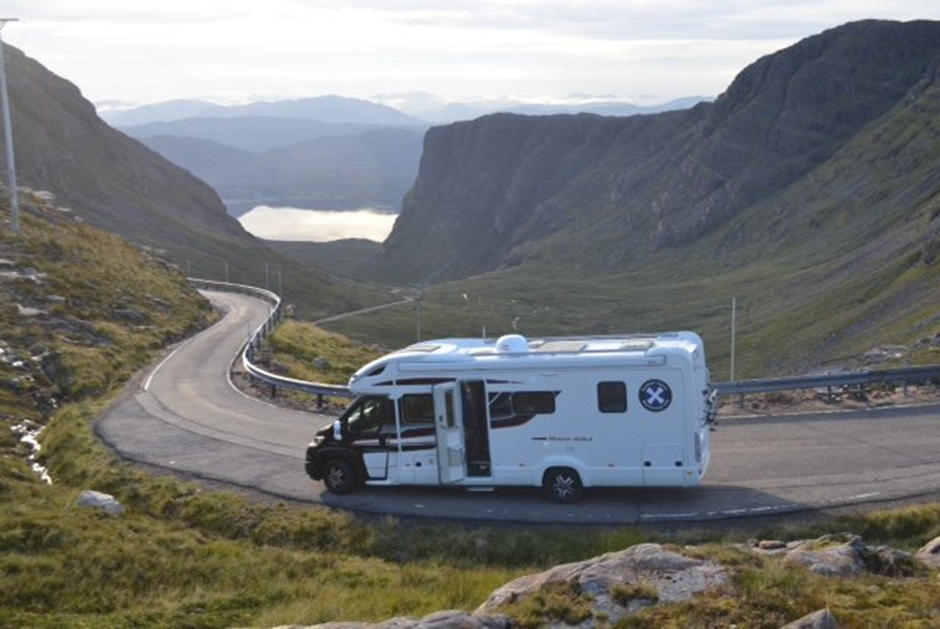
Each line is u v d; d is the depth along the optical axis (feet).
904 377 103.81
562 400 71.15
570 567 46.26
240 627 49.49
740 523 66.18
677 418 69.10
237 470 85.97
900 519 63.77
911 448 81.71
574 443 71.15
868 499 68.49
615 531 64.80
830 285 540.93
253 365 144.05
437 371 73.56
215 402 123.34
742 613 38.86
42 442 103.40
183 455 92.53
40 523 65.72
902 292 392.47
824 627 36.35
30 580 57.21
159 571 60.95
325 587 58.44
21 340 143.95
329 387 116.88
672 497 72.38
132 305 197.16
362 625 40.65
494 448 72.79
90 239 248.73
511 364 72.08
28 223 228.22
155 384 138.51
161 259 285.02
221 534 72.84
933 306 320.91
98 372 139.13
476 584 57.11
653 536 63.21
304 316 541.34
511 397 72.33
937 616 38.63
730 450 84.99
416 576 59.72
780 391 115.96
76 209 615.16
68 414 111.45
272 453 92.53
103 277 208.03
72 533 65.00
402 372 74.49
